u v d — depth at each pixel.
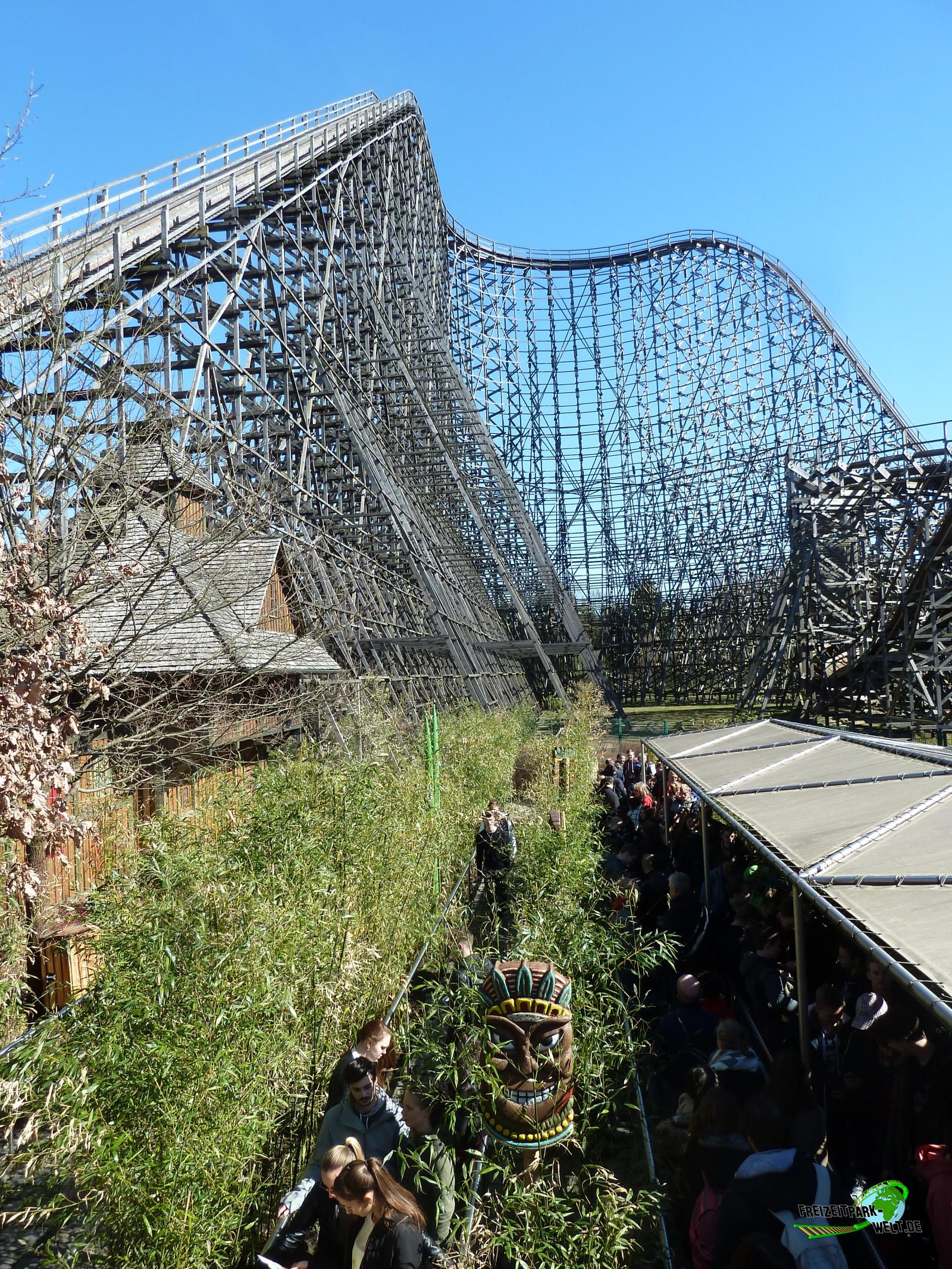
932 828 5.90
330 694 12.32
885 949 4.10
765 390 52.16
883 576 28.28
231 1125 4.13
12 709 5.72
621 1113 6.18
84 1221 4.17
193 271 15.66
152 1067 3.91
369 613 22.78
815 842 6.16
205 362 16.70
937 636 24.23
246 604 12.33
